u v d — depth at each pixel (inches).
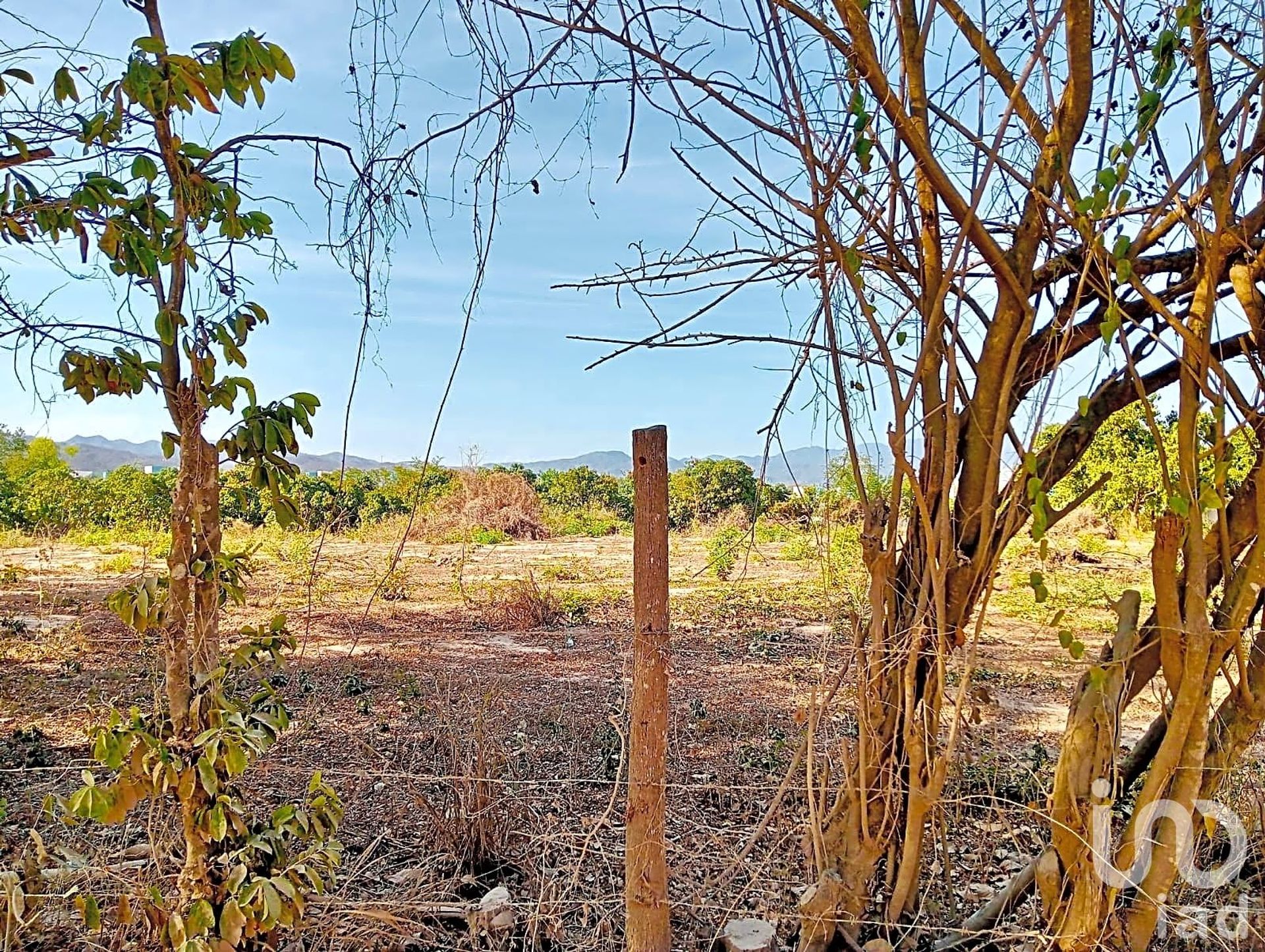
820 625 306.7
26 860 91.1
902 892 82.8
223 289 83.4
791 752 163.2
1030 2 68.9
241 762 77.9
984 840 115.5
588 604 360.5
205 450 82.4
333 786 145.1
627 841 85.7
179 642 82.2
